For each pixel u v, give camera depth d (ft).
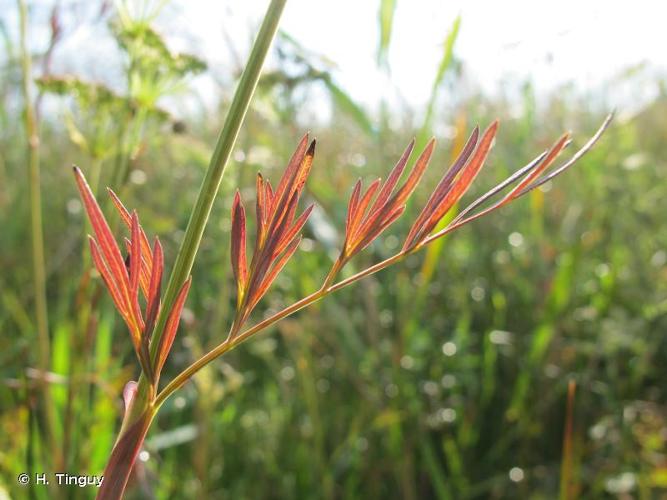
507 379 1.52
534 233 1.59
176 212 1.81
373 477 1.29
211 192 0.35
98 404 0.97
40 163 2.26
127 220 0.36
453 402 1.43
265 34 0.34
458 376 1.46
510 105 2.01
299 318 1.56
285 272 1.58
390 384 1.32
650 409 1.40
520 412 1.38
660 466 1.26
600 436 1.30
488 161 2.08
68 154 2.22
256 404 1.51
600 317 1.53
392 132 1.63
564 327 1.55
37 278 0.89
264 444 1.35
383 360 1.33
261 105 1.14
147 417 0.36
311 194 1.27
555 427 1.42
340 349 1.34
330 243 1.26
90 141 0.82
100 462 0.97
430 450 1.20
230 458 1.34
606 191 1.89
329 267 1.58
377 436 1.34
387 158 1.55
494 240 1.80
